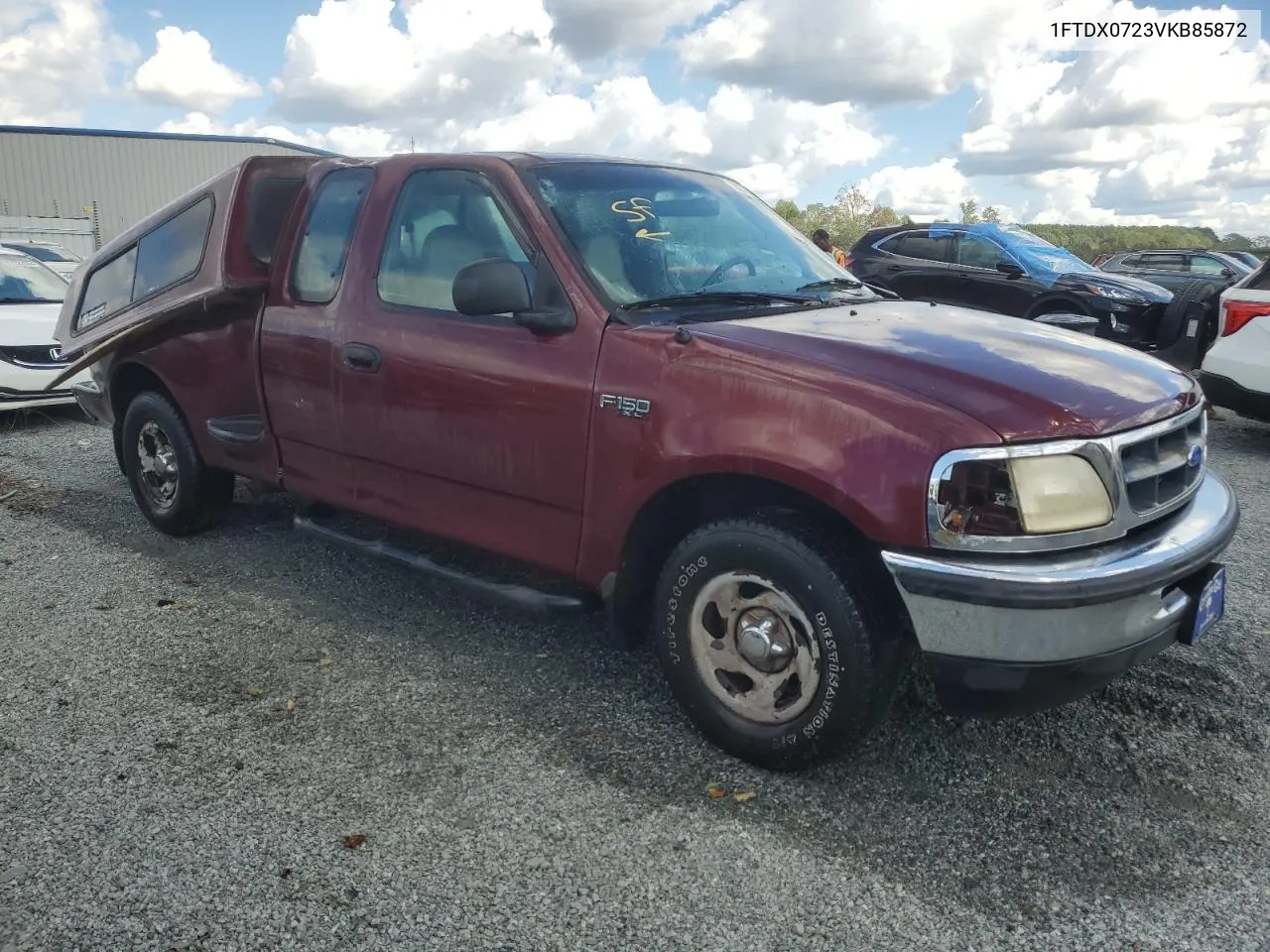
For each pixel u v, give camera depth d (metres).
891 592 2.93
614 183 3.85
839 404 2.81
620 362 3.23
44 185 37.25
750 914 2.53
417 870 2.69
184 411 5.03
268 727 3.42
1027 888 2.63
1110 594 2.64
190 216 4.86
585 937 2.44
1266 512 6.14
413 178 3.98
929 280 12.95
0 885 2.62
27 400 8.48
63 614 4.39
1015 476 2.64
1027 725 3.44
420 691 3.68
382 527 4.59
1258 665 3.90
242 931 2.45
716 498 3.24
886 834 2.85
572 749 3.28
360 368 3.97
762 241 4.08
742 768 3.18
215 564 5.01
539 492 3.50
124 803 2.97
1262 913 2.54
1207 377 7.90
